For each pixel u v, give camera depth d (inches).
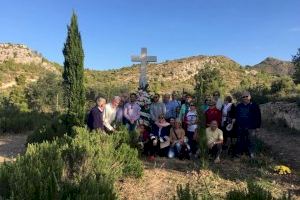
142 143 445.1
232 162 432.5
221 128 473.1
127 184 334.3
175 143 448.8
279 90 1220.5
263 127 815.1
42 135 511.5
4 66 3110.2
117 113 477.7
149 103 509.0
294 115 764.0
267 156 464.1
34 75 3105.3
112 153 348.5
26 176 247.6
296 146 565.6
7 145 550.6
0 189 247.1
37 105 1518.2
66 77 536.7
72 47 535.8
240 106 461.1
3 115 854.5
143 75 698.2
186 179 356.5
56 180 245.6
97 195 229.1
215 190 324.2
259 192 227.5
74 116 528.7
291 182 362.6
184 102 510.6
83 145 325.4
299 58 863.7
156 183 342.6
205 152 401.7
